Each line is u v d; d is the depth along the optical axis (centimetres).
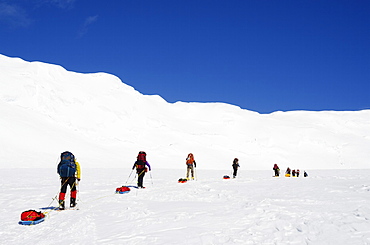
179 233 553
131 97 9988
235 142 8875
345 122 11638
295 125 10650
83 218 746
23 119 6494
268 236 516
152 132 8481
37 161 4812
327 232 520
